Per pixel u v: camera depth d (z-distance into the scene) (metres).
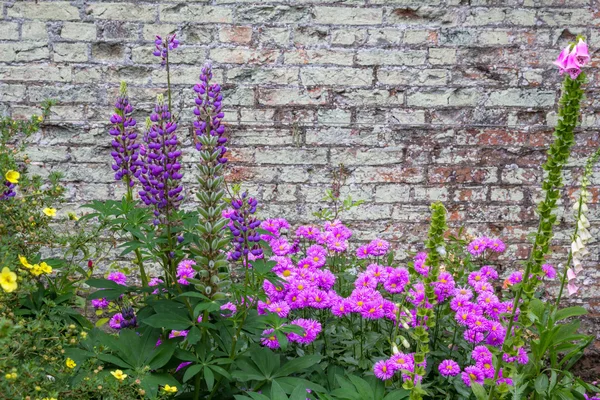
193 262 2.46
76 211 3.28
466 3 3.17
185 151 3.25
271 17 3.17
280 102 3.24
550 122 3.26
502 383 2.12
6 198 2.24
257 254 2.12
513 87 3.23
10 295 1.90
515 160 3.30
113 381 1.92
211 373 2.01
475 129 3.27
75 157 3.24
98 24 3.14
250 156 3.28
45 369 1.85
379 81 3.23
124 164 2.43
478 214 3.34
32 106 3.19
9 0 3.10
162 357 2.07
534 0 3.16
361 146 3.28
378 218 3.34
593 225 3.33
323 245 2.99
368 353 2.49
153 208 2.33
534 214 3.34
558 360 3.24
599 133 3.26
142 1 3.13
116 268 3.10
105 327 3.26
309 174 3.30
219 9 3.15
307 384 2.12
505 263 3.35
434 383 2.49
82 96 3.20
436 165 3.30
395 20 3.18
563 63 1.92
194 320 2.10
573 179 3.30
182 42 3.17
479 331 2.42
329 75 3.22
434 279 2.02
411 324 2.41
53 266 2.33
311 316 2.63
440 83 3.23
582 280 3.36
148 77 3.19
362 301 2.36
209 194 2.03
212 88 2.29
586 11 3.17
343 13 3.17
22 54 3.15
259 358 2.19
